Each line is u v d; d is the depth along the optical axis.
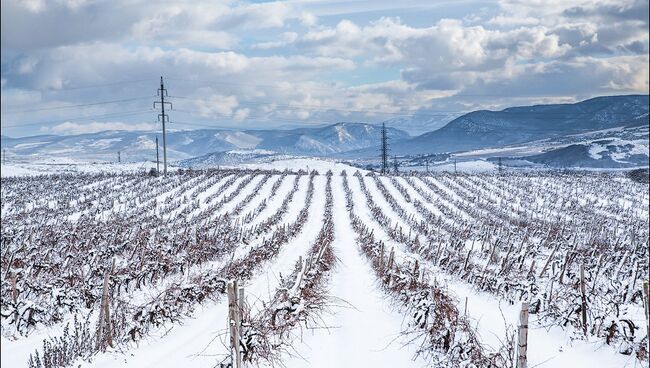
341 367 10.78
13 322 14.01
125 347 12.05
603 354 10.90
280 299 14.27
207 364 10.84
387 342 12.39
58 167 106.31
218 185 74.38
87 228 35.00
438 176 94.25
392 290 17.47
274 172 94.94
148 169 102.12
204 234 33.25
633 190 82.06
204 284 17.25
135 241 28.55
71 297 15.88
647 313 9.49
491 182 86.31
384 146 122.25
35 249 24.08
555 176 99.12
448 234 42.53
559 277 19.80
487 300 17.59
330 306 16.06
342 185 81.56
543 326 13.20
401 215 56.06
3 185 67.62
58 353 11.20
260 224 46.28
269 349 10.94
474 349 10.06
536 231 40.28
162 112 81.38
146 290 18.92
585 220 53.19
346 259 29.95
